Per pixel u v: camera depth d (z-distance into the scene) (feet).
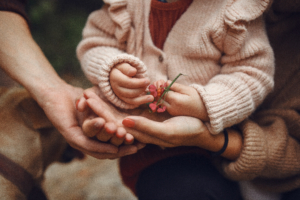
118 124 1.55
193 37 1.85
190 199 1.81
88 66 1.91
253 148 1.70
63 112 1.69
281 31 2.02
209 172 1.90
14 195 1.70
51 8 4.82
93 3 5.21
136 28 1.95
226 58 1.86
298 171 1.83
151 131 1.49
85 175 3.03
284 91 2.04
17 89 1.95
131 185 2.08
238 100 1.68
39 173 1.90
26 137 1.85
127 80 1.55
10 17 2.04
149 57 1.97
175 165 1.90
